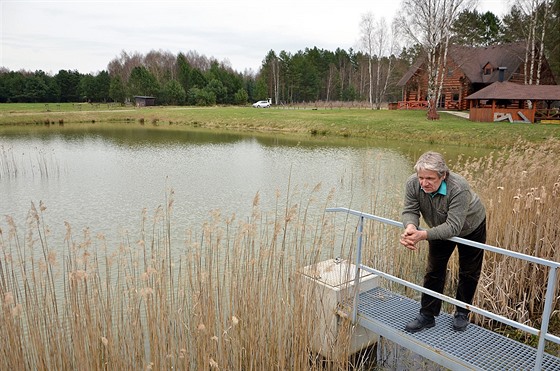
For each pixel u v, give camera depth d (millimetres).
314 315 4641
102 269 7285
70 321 4129
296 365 4398
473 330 4262
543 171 9062
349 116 42875
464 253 3982
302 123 39812
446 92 49906
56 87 86562
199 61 129875
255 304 4621
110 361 4020
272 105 82125
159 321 4316
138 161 22391
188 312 4707
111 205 13477
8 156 23672
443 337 4121
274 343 4617
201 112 54344
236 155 24469
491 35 64500
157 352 4078
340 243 9008
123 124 47875
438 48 39688
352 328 4641
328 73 102375
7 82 83812
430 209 3838
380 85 79312
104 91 84812
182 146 28766
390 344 5449
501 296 5871
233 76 91375
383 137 32781
